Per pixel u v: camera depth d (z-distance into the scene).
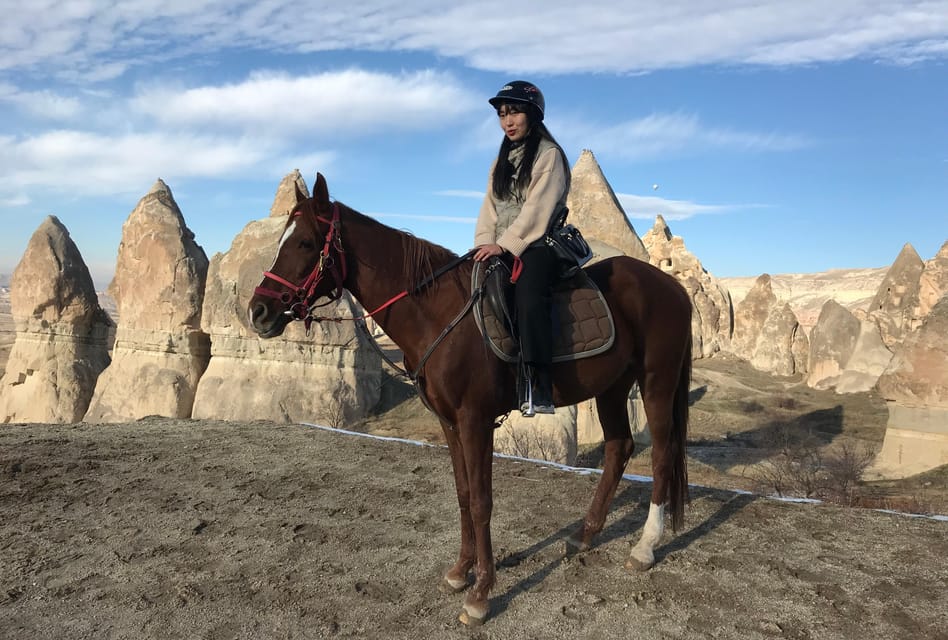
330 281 3.83
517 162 4.09
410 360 3.96
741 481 22.02
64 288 38.12
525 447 21.08
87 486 6.29
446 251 4.09
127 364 34.44
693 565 4.55
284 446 8.16
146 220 35.09
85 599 4.02
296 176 40.81
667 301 4.45
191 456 7.56
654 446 4.51
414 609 3.92
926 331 24.88
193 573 4.41
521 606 3.96
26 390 37.97
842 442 30.83
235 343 31.45
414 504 5.94
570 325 4.00
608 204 25.39
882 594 4.12
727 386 45.41
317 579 4.33
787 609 3.92
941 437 23.97
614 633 3.64
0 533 5.07
